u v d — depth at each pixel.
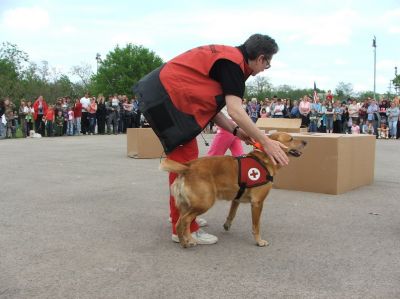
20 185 7.48
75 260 3.90
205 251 4.17
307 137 6.84
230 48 4.07
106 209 5.82
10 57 40.91
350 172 7.05
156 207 5.94
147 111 4.09
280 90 39.91
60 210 5.75
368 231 4.84
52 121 21.05
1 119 19.62
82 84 53.44
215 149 5.83
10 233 4.71
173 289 3.30
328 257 4.01
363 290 3.29
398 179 8.23
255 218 4.32
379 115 20.81
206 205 4.14
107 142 16.89
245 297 3.17
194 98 3.96
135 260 3.91
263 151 4.33
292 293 3.24
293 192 6.90
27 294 3.21
